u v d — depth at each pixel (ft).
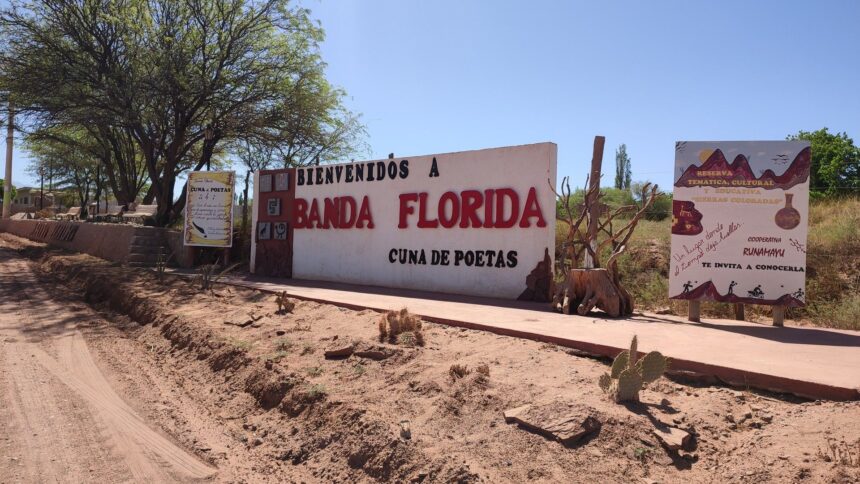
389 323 26.63
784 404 16.06
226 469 17.56
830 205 49.55
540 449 14.75
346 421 18.45
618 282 31.73
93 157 128.06
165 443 19.49
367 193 50.01
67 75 74.69
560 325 26.53
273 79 82.07
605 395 17.07
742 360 18.78
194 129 90.58
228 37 78.89
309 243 55.21
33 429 20.42
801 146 28.12
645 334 24.08
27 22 75.05
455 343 24.66
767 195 28.48
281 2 79.66
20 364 29.19
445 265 43.78
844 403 15.10
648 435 14.69
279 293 40.19
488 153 41.50
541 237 38.40
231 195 63.10
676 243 29.76
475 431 16.39
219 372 26.78
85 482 16.37
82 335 37.14
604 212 36.52
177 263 68.80
